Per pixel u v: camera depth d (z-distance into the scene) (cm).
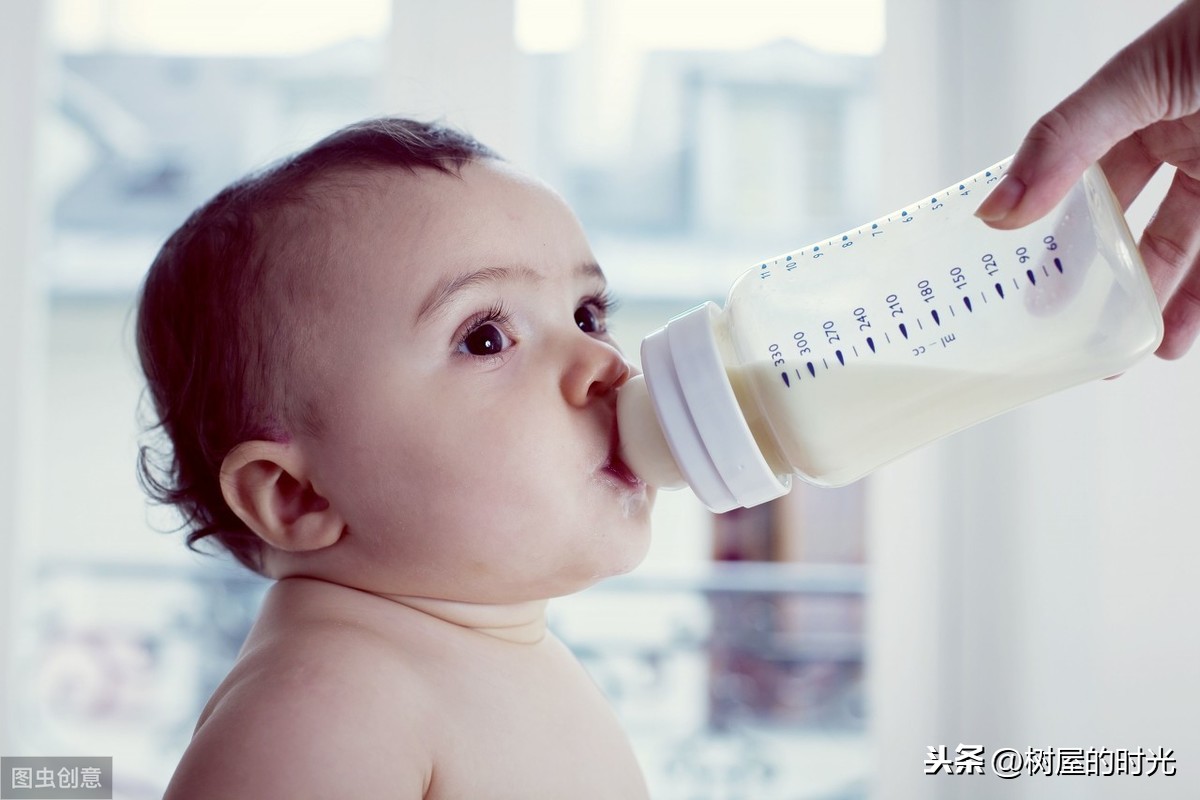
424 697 67
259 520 73
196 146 150
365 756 61
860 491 150
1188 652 108
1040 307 64
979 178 68
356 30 146
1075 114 61
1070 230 64
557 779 70
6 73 140
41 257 144
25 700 143
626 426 69
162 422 82
